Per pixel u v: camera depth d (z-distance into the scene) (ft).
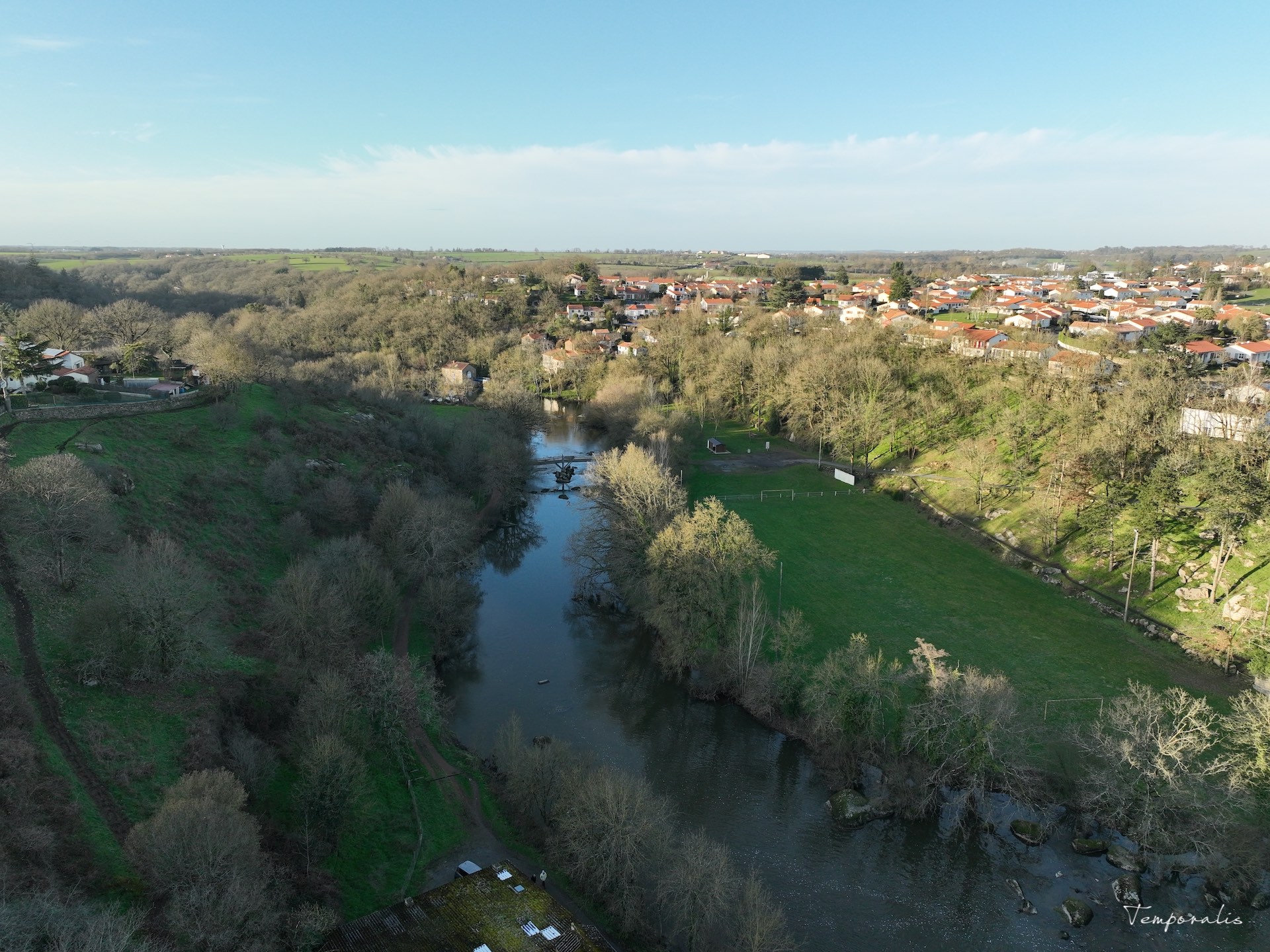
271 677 184.75
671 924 134.41
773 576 269.44
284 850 134.72
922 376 432.25
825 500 355.56
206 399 344.49
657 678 221.66
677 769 181.37
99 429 273.75
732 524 213.25
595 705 208.03
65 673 155.02
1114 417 285.84
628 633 248.93
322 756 138.62
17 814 114.83
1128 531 255.91
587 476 316.19
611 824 133.39
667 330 638.12
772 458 426.92
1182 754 150.92
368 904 134.00
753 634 207.82
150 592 163.12
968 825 161.68
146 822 119.85
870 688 171.73
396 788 166.09
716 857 131.34
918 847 156.87
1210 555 233.96
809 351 485.15
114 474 237.66
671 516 245.45
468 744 188.85
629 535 248.73
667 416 419.74
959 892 144.87
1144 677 200.34
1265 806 152.05
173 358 442.91
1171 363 353.51
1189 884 145.59
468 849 152.25
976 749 159.63
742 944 127.13
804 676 198.70
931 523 323.57
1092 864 150.61
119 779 133.69
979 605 245.65
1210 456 247.91
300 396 382.42
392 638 228.02
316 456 326.24
